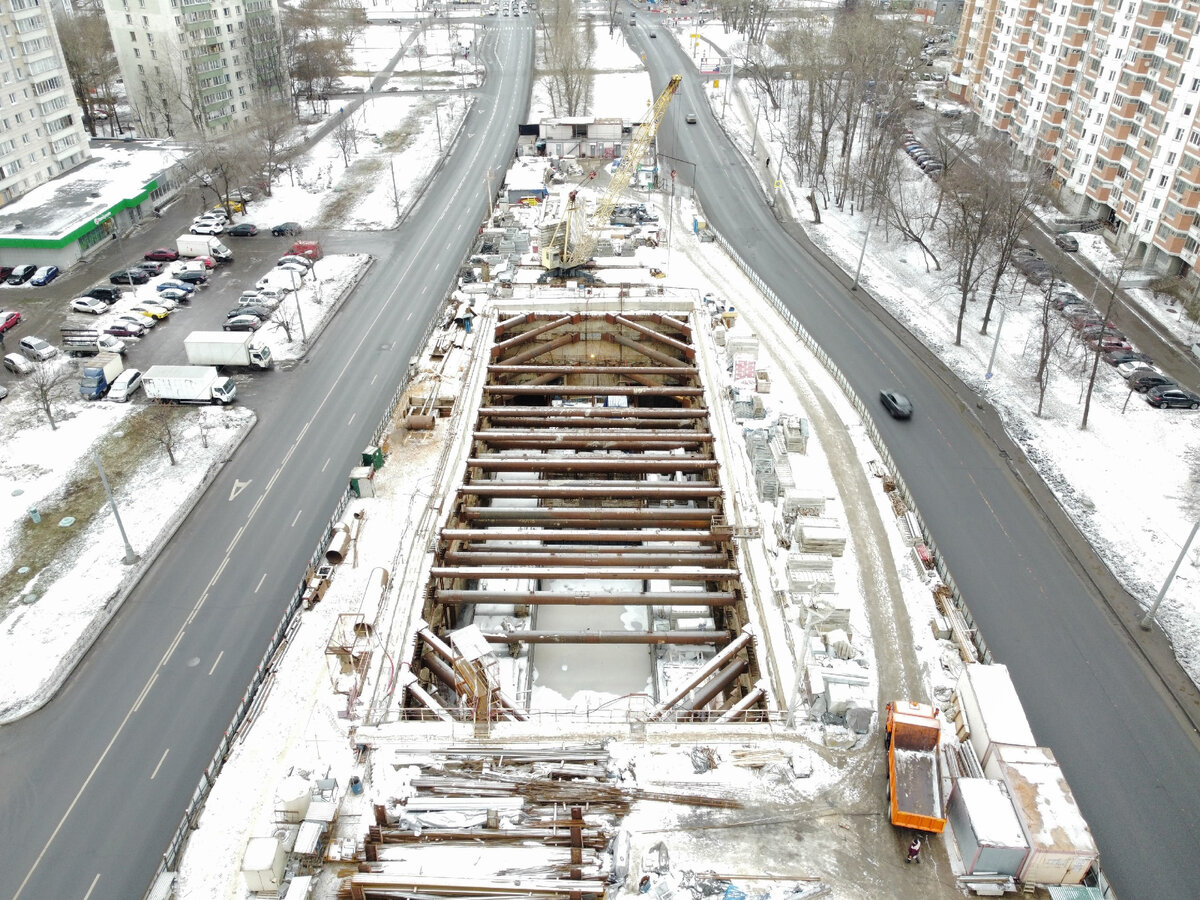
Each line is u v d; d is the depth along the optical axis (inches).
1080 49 5472.4
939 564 2753.4
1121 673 2459.4
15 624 2583.7
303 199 5821.9
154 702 2353.6
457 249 5088.6
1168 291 4389.8
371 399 3678.6
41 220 4889.3
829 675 2183.8
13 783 2138.3
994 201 4180.6
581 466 3176.7
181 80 6446.9
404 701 2278.5
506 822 1878.7
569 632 2637.8
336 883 1798.7
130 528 2962.6
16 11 5078.7
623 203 5723.4
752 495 3026.6
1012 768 1899.6
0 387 3718.0
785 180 6225.4
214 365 3880.4
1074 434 3496.6
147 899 1808.6
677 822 1920.5
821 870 1829.5
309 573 2694.4
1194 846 2007.9
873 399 3713.1
